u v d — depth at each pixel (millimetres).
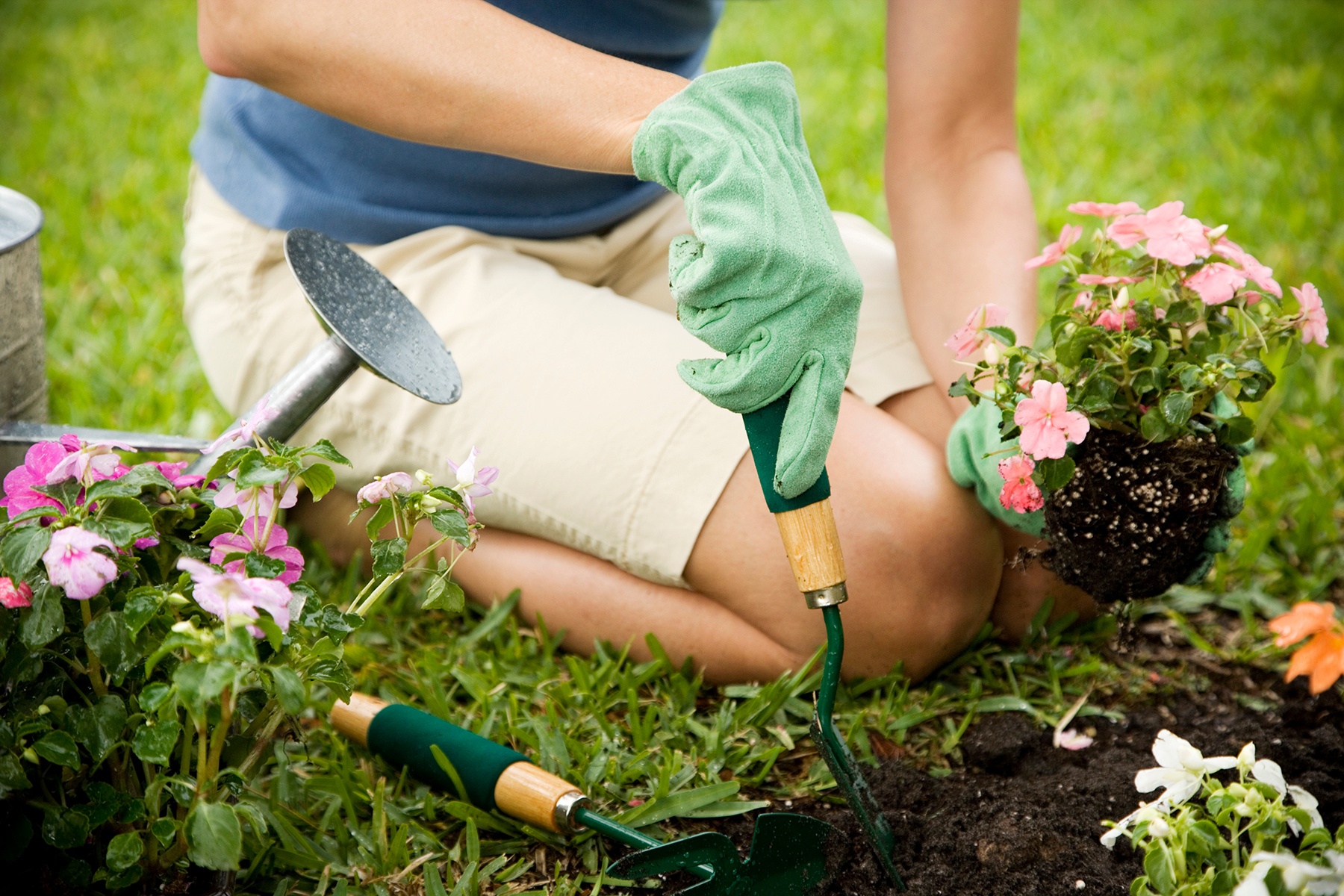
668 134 1140
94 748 1013
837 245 1163
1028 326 1609
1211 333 1317
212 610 949
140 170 3365
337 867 1273
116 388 2299
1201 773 1054
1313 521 1898
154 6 5023
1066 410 1215
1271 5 5109
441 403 1299
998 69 1697
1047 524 1383
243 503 1091
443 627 1759
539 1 1603
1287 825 1103
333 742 1447
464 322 1621
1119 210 1332
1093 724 1529
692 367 1155
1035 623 1666
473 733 1424
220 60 1356
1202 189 3203
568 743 1468
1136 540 1330
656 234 1931
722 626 1586
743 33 4918
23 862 1083
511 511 1627
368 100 1311
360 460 1674
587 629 1657
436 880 1238
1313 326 1272
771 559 1505
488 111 1269
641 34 1706
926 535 1497
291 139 1708
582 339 1591
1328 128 3619
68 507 1031
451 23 1279
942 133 1715
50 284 2736
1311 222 2934
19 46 4492
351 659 1647
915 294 1721
